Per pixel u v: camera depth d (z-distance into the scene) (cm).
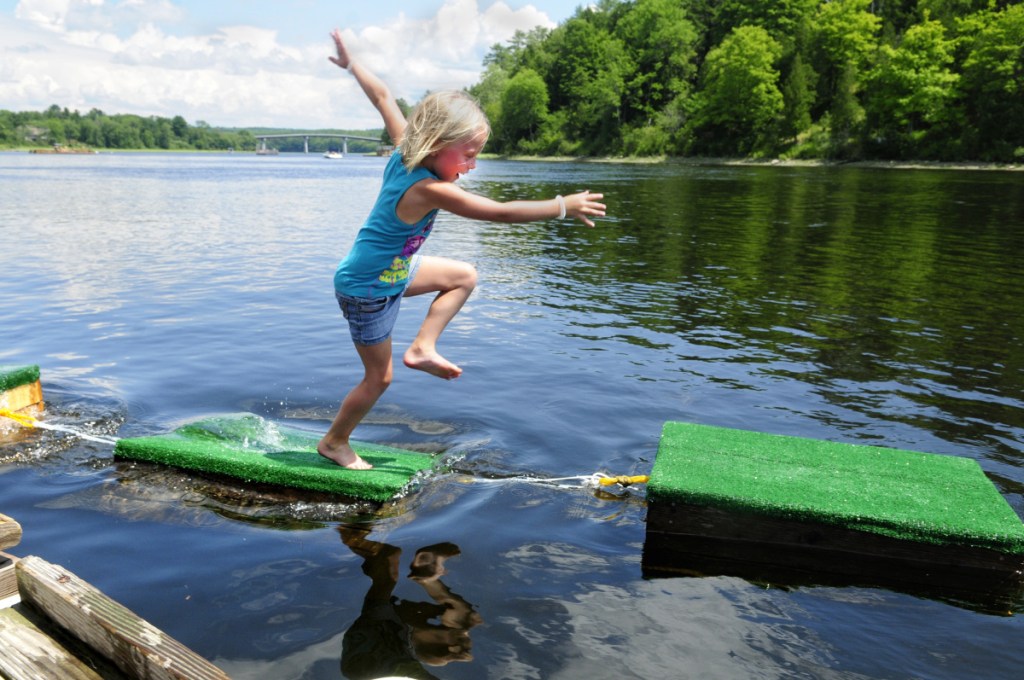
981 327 694
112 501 344
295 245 1264
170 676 188
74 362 566
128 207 2014
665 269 1018
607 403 483
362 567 288
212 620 251
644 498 356
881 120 5238
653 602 269
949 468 345
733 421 454
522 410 470
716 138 6444
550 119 8312
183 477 371
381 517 332
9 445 405
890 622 262
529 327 689
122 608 212
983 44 4691
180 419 456
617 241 1316
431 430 438
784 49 6256
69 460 388
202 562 290
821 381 532
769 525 312
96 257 1094
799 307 781
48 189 2859
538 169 5031
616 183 3144
